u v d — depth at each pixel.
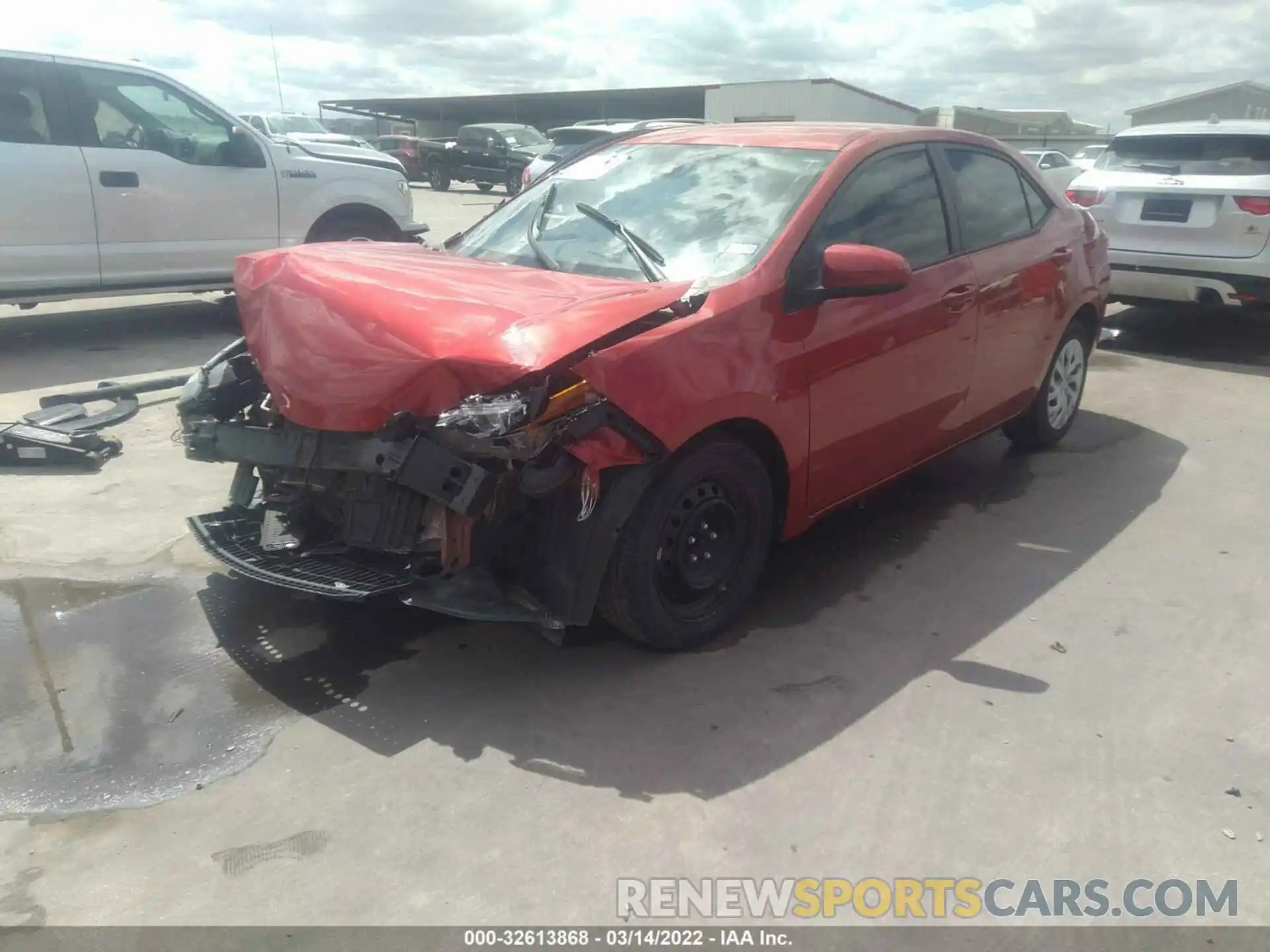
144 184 7.52
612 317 2.95
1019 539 4.51
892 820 2.68
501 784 2.79
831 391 3.64
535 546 3.11
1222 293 7.50
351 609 3.73
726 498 3.45
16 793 2.73
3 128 6.94
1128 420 6.33
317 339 3.17
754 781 2.82
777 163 3.96
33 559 4.08
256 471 3.80
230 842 2.56
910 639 3.61
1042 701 3.24
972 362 4.45
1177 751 2.99
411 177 29.73
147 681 3.26
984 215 4.66
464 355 2.86
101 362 7.37
